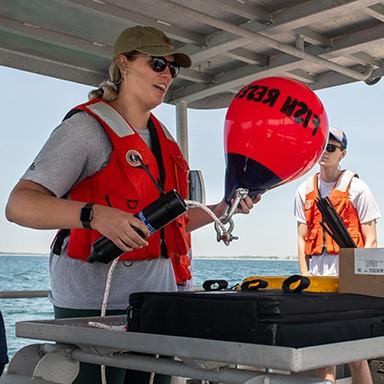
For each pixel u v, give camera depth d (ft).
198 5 8.91
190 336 4.09
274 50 10.16
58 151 5.95
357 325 4.19
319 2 8.66
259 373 3.92
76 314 6.19
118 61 6.62
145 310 4.43
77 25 8.95
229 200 5.62
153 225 4.94
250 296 3.92
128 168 6.08
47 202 5.33
